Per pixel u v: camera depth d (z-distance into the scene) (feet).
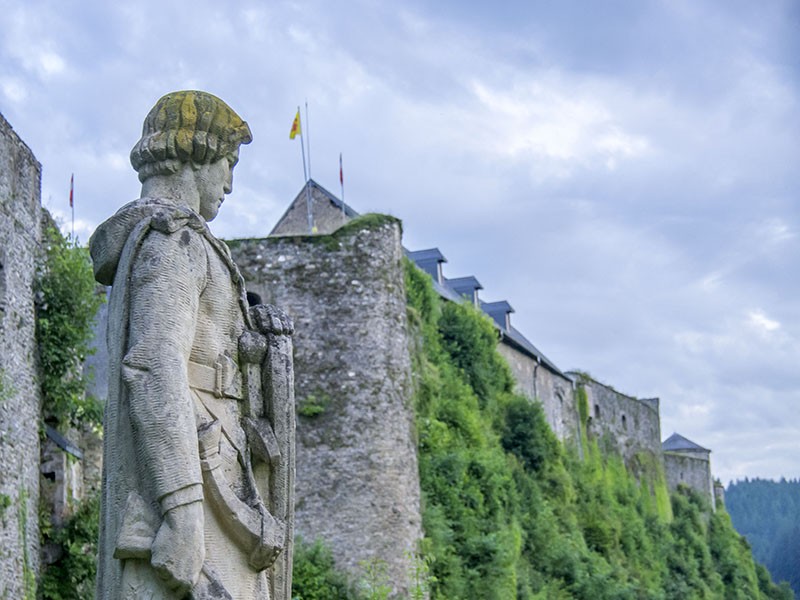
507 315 217.36
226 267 23.95
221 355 23.54
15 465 76.48
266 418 24.02
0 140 77.92
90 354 86.99
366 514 110.73
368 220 116.78
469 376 156.56
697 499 268.00
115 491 22.04
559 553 154.92
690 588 219.82
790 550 402.72
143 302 22.44
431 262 188.85
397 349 115.65
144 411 21.80
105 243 23.25
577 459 203.10
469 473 132.67
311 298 114.73
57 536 81.15
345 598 106.22
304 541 109.70
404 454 113.91
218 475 22.65
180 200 24.29
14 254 79.46
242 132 24.82
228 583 22.63
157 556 21.34
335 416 112.57
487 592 121.80
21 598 75.20
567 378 214.28
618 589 162.09
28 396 80.18
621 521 202.08
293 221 168.04
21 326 79.92
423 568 106.73
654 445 250.78
